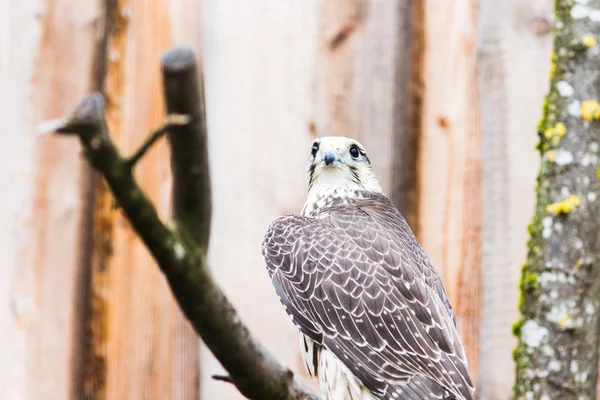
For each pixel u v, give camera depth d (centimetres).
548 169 895
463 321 1092
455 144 1120
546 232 880
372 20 1138
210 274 657
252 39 1147
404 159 1126
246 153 1137
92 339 1114
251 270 1116
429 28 1135
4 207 1130
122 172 599
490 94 1120
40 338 1112
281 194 1130
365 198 1088
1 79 1151
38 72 1148
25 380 1109
